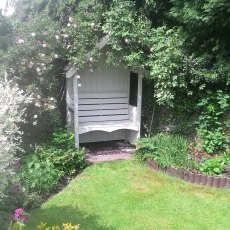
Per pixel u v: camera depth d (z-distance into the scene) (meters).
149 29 6.82
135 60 6.60
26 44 6.44
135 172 6.20
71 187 5.60
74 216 4.60
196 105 6.90
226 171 5.83
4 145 3.37
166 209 4.81
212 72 6.60
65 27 7.09
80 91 7.71
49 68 6.59
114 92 7.93
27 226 4.27
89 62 6.93
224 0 5.75
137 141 7.17
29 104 6.48
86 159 6.78
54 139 6.55
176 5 6.80
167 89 6.52
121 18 6.45
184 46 6.83
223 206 4.93
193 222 4.45
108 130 7.30
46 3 9.20
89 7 6.96
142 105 7.83
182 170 5.88
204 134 6.68
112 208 4.84
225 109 6.66
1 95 3.63
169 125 7.35
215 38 6.68
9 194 4.51
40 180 5.30
